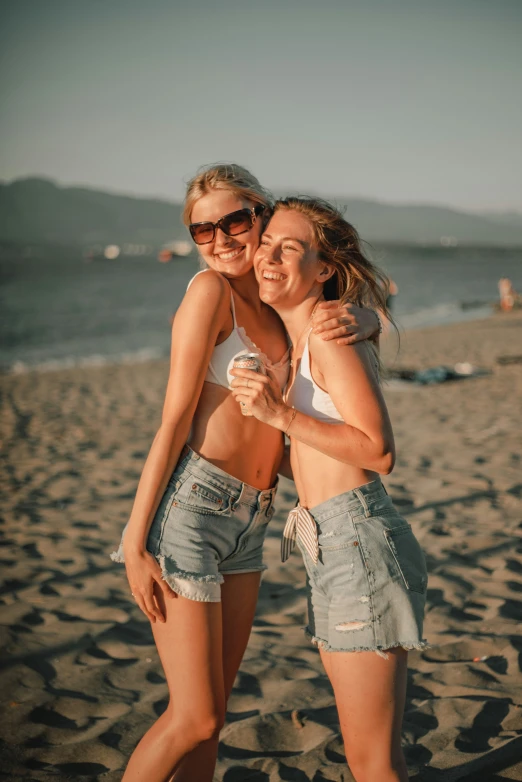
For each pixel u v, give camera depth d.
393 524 1.87
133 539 1.85
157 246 198.00
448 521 4.81
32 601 3.88
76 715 2.76
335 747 2.43
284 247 1.96
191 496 1.90
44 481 6.62
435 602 3.59
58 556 4.61
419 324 25.31
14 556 4.62
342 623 1.80
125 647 3.34
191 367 1.88
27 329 25.17
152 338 22.75
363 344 1.86
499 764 2.26
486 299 35.84
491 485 5.58
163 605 1.85
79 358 18.84
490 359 14.41
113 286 47.03
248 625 2.11
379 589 1.79
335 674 1.83
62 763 2.43
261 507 2.02
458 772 2.25
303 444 1.96
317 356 1.85
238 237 2.06
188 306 1.90
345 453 1.77
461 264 83.69
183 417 1.89
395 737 1.77
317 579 1.90
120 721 2.70
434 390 10.68
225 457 1.97
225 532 1.95
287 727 2.58
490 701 2.65
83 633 3.48
